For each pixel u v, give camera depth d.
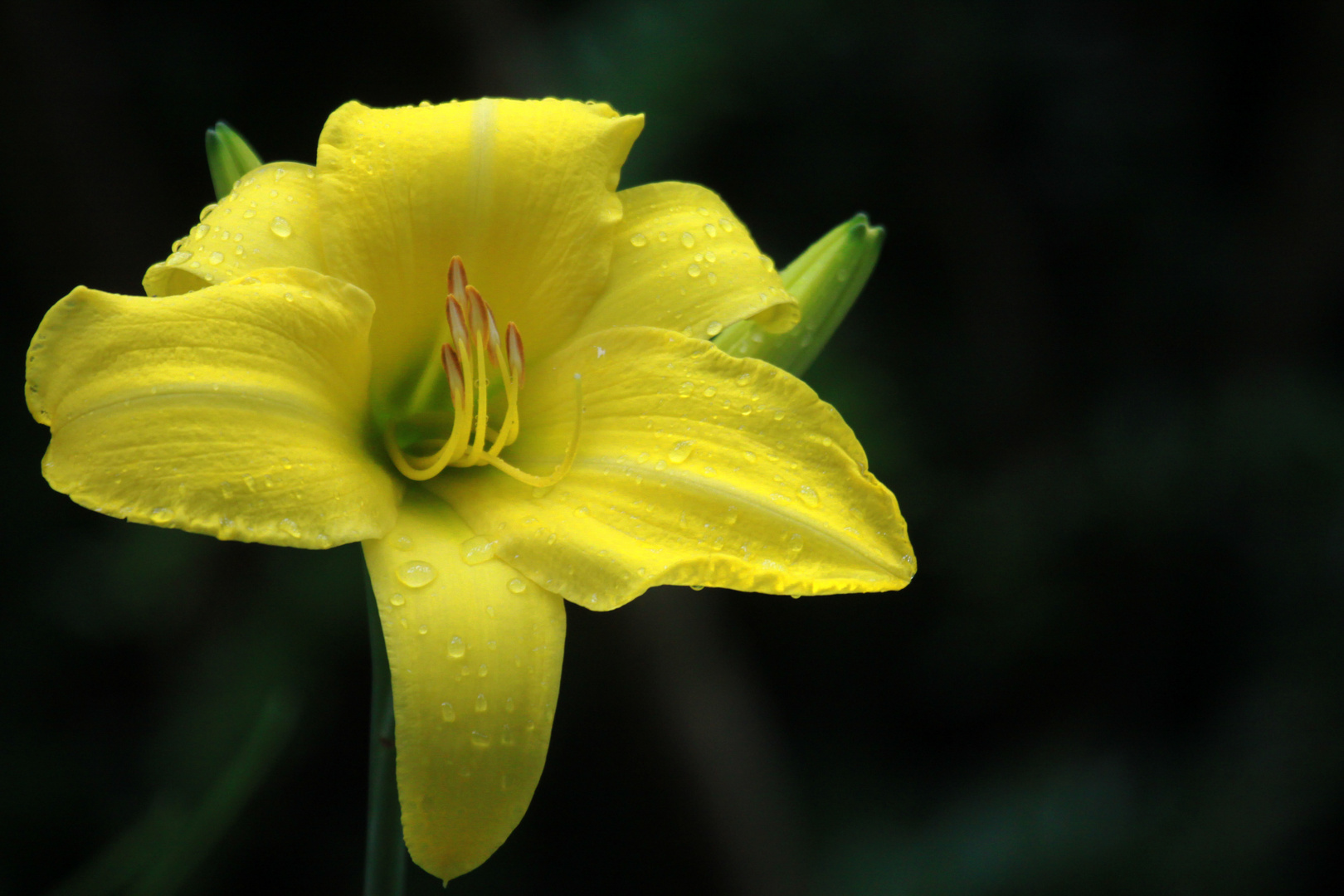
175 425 0.57
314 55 1.09
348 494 0.58
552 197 0.61
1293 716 1.05
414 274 0.61
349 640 1.01
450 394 0.62
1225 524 1.11
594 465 0.60
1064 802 1.04
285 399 0.58
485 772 0.57
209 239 0.59
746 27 0.94
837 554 0.59
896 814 1.16
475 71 1.03
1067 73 1.16
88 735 1.06
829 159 1.12
